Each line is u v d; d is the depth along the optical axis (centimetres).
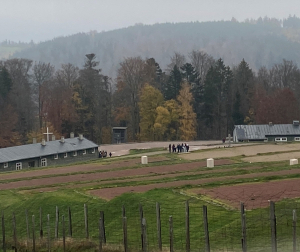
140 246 4266
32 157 12706
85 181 8375
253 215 4619
